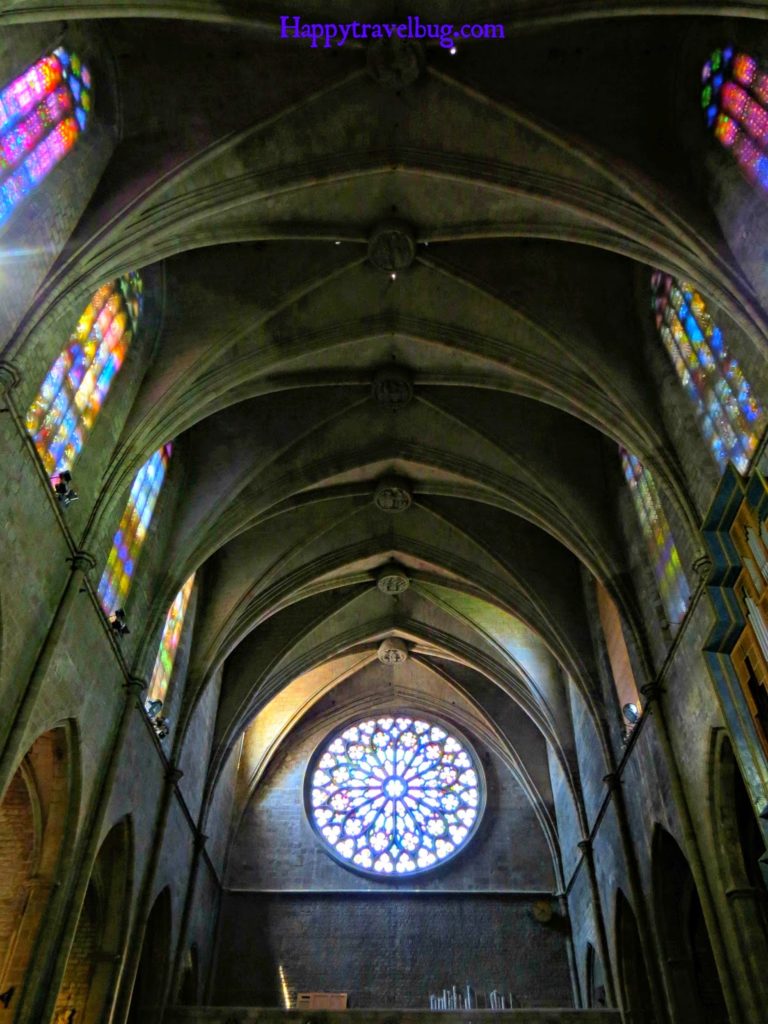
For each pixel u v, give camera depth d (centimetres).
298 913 3116
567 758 2995
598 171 1764
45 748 1811
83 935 2127
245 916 3108
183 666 2625
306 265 2153
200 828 2805
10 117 1446
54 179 1580
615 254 2170
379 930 3073
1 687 1430
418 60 1741
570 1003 2894
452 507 2855
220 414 2547
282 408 2531
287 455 2536
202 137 1797
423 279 2181
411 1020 2450
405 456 2605
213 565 2855
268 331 2195
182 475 2470
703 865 1798
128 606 2094
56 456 1677
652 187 1720
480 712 3516
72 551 1705
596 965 2808
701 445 1859
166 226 1773
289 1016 2464
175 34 1755
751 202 1562
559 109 1798
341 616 3359
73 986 2052
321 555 2952
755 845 1847
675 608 2048
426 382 2397
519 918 3089
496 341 2222
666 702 2036
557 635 2736
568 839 3061
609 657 2594
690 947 2059
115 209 1692
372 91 1795
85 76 1730
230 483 2448
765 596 1443
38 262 1527
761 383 1582
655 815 2091
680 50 1809
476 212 1997
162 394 2044
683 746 1919
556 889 3142
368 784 3472
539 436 2503
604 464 2503
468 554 2927
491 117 1808
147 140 1811
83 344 1786
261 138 1816
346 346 2322
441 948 3028
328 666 3578
